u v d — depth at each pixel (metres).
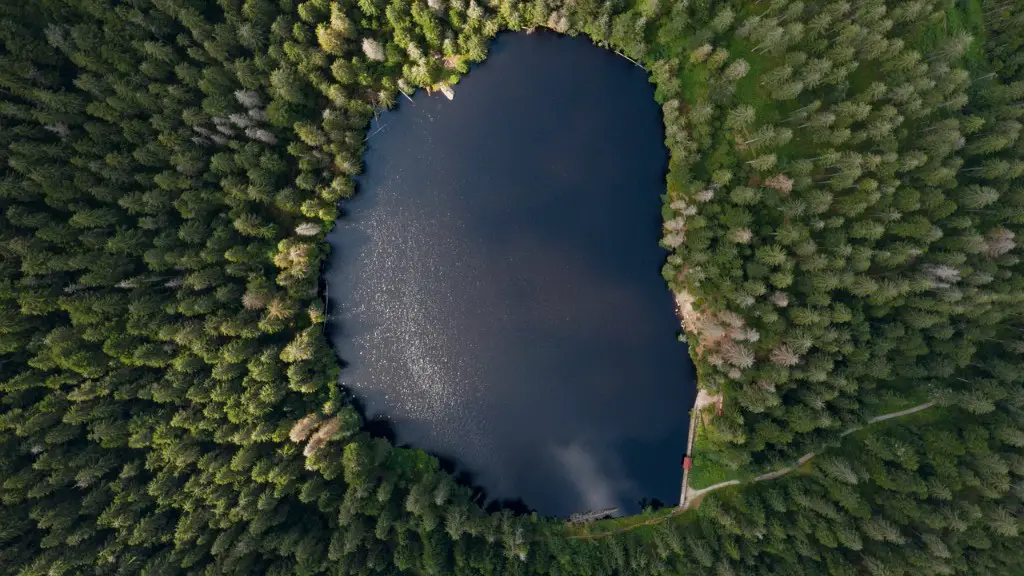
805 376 69.75
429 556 69.50
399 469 77.12
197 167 69.75
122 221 69.31
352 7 73.62
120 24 66.75
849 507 67.88
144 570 66.00
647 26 75.69
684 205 74.12
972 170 70.25
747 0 73.94
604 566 72.94
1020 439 65.88
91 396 66.75
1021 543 65.56
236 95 69.12
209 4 72.12
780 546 69.00
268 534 69.94
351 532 68.94
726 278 71.75
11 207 63.78
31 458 66.69
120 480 68.12
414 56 75.25
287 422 72.69
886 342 68.88
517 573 71.31
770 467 72.25
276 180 74.75
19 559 64.31
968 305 67.50
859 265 68.12
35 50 65.00
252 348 72.62
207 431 71.00
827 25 70.44
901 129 70.25
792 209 69.31
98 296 66.88
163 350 69.69
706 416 76.50
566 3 73.25
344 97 74.50
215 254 70.88
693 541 71.12
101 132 67.12
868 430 73.06
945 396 69.56
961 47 68.38
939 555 64.38
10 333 64.88
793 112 72.75
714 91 72.69
